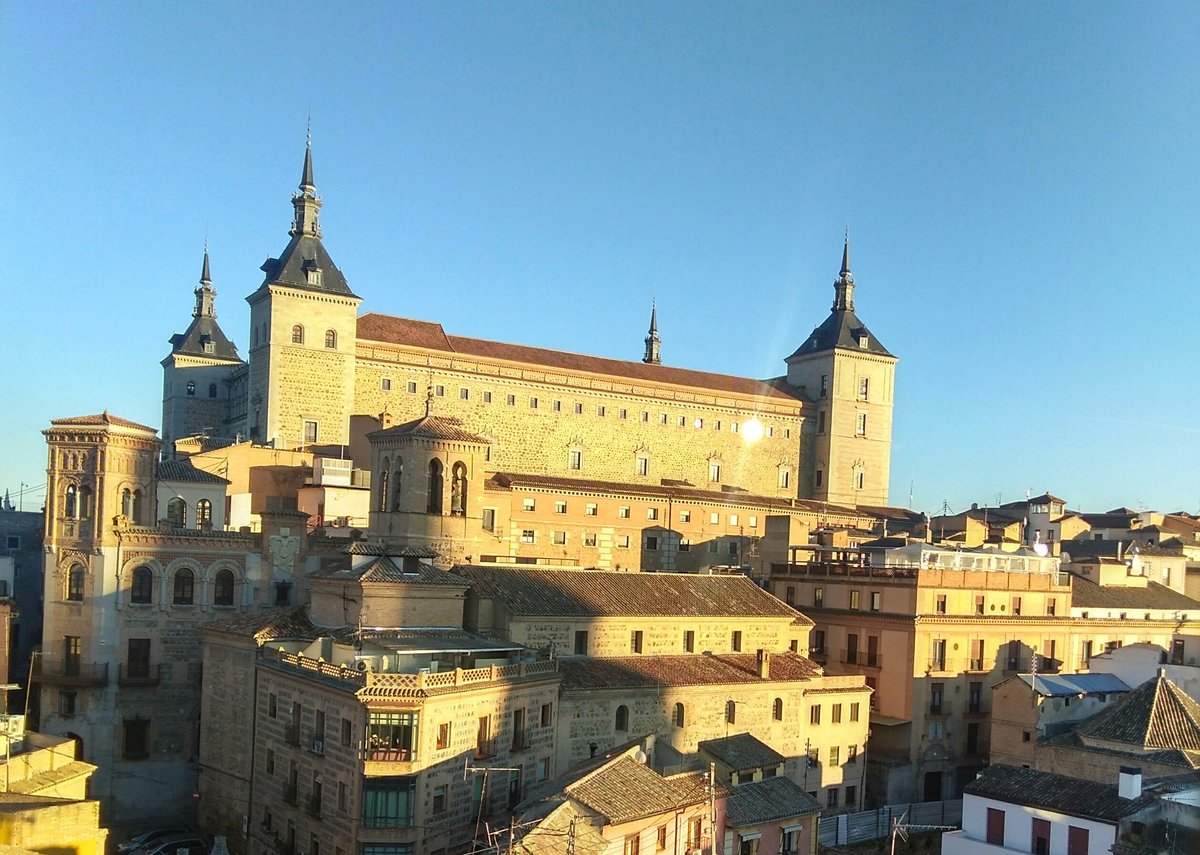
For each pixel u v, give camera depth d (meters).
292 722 55.03
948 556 84.56
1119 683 80.31
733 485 143.00
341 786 49.84
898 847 66.75
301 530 73.50
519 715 56.00
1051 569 91.25
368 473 96.12
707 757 60.22
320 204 114.88
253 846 57.44
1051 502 136.75
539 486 107.00
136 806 66.38
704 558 118.44
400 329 120.25
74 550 67.19
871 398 154.75
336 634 57.19
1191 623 99.69
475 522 77.12
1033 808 52.56
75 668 66.56
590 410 129.50
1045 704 73.50
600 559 110.50
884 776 78.50
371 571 59.16
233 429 134.62
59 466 67.94
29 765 46.81
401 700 48.44
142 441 69.88
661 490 117.00
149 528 68.38
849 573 87.88
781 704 71.44
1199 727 61.03
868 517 134.50
